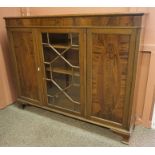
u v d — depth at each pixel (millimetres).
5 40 2049
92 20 1312
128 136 1513
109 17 1240
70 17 1392
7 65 2131
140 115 1795
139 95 1724
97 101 1566
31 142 1604
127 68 1316
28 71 1893
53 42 1624
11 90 2238
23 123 1869
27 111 2100
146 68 1605
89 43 1395
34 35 1668
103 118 1600
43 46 1688
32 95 1995
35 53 1746
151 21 1464
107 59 1374
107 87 1467
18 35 1780
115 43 1293
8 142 1605
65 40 1556
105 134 1685
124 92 1401
